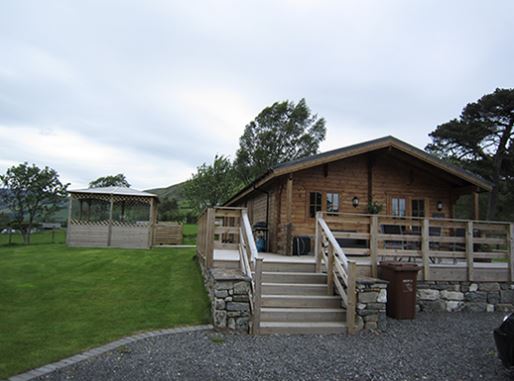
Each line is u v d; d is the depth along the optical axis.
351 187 11.05
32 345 4.43
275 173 9.14
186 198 35.84
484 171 27.91
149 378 3.61
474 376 4.00
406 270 6.58
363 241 10.79
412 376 3.95
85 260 10.80
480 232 10.95
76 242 16.02
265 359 4.29
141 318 5.70
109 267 9.73
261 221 13.09
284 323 5.52
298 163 9.27
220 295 5.34
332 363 4.25
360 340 5.23
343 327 5.55
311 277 6.59
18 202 19.86
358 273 6.91
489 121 28.28
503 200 27.78
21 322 5.34
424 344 5.16
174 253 13.41
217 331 5.27
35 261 10.54
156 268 9.83
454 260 8.54
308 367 4.09
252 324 5.32
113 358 4.13
